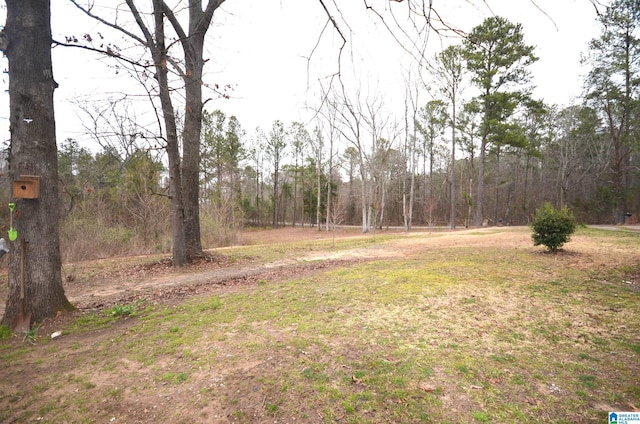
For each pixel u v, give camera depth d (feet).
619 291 18.11
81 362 11.58
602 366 10.30
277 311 16.52
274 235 103.86
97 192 55.31
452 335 12.80
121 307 17.15
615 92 72.90
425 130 109.60
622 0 32.09
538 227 31.09
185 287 23.43
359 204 141.28
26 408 8.96
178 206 31.78
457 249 36.68
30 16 14.65
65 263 35.65
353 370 10.27
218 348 12.28
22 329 14.46
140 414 8.55
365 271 25.66
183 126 34.14
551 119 110.01
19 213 15.03
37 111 15.01
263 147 152.97
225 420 8.17
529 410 8.16
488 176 137.69
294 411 8.37
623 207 84.07
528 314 14.93
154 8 22.61
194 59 32.89
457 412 8.11
